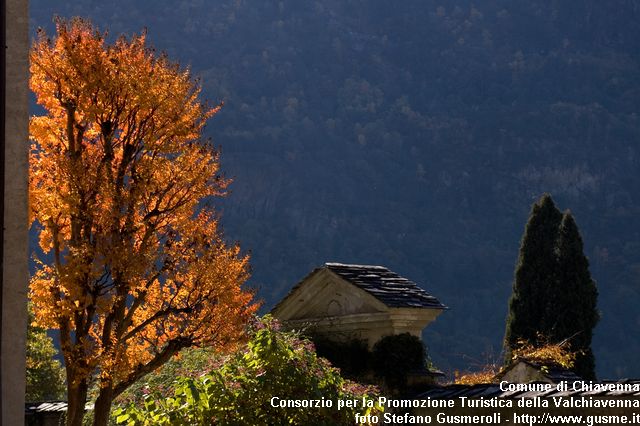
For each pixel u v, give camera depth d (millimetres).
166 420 13680
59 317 20000
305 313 27719
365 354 25641
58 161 19734
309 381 14641
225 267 21984
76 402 20141
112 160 21359
